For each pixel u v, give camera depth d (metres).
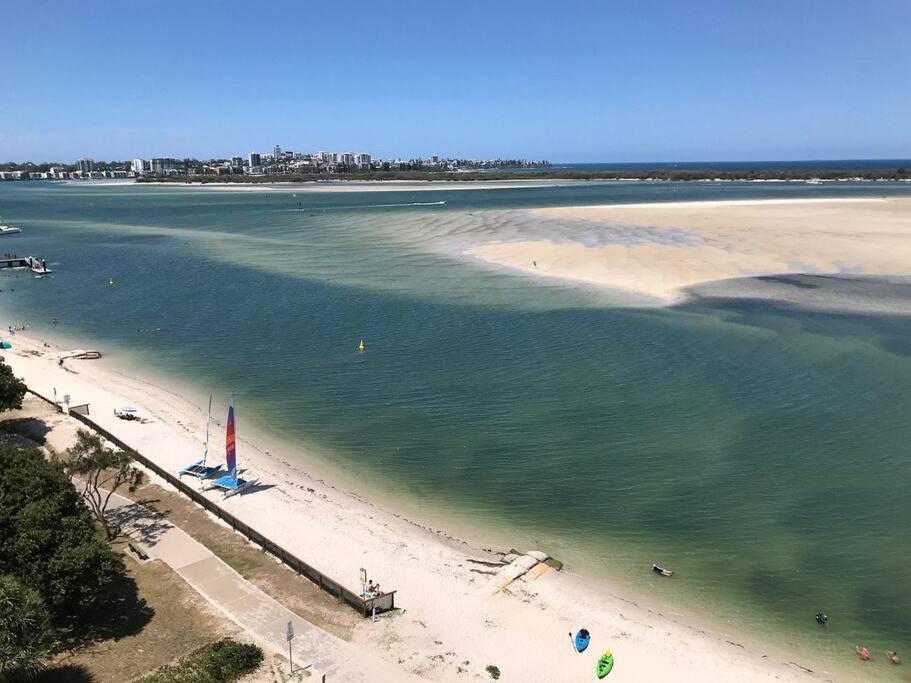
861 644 24.59
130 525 30.77
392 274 87.00
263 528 30.77
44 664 21.41
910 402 44.56
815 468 36.53
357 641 23.59
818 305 67.25
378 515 32.38
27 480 26.08
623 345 56.31
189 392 48.41
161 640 23.09
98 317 70.12
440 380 49.50
